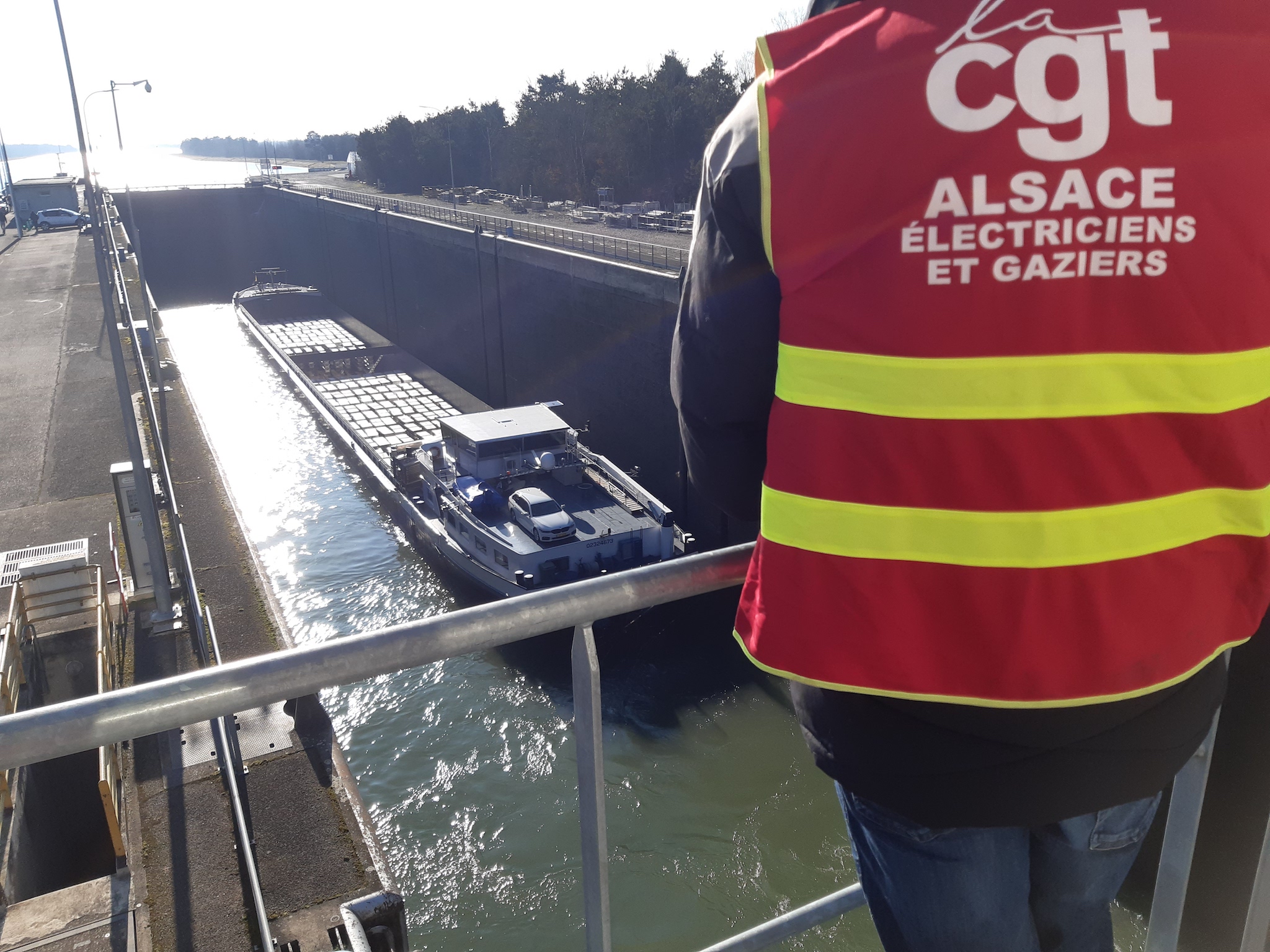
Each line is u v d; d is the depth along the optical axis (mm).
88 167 18688
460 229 54812
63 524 19250
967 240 1128
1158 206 1116
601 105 85562
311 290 80750
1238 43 1141
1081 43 1132
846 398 1195
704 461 1531
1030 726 1205
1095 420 1136
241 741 12711
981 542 1163
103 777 9555
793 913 2016
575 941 15602
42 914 9227
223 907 9930
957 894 1418
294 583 30359
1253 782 1930
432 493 30750
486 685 22750
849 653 1223
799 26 1293
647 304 35500
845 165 1174
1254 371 1182
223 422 48625
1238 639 1294
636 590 1643
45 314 37844
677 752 20000
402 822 18734
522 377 49594
